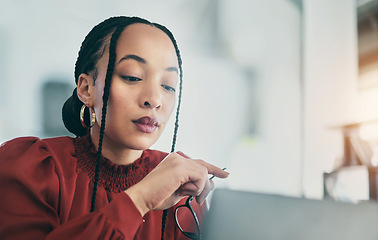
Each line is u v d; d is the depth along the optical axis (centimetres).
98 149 68
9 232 60
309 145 235
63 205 67
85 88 73
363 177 167
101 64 70
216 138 255
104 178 72
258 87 262
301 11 256
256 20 264
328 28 231
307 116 238
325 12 232
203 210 82
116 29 69
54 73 225
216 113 258
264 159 253
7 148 70
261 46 263
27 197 63
